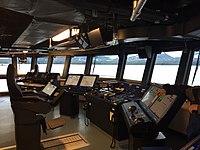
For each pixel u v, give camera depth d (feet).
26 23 11.49
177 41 14.85
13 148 10.51
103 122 12.87
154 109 7.64
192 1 9.33
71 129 13.56
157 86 9.01
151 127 6.66
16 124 8.70
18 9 7.75
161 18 9.85
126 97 12.00
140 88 13.42
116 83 16.70
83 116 17.03
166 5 9.85
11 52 26.63
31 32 13.35
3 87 28.66
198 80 14.01
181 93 6.59
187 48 14.15
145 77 18.06
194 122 5.13
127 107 9.16
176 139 12.05
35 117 8.76
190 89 5.65
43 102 8.61
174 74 15.76
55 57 28.68
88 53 23.88
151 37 11.96
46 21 9.90
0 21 11.19
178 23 10.86
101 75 24.34
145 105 8.92
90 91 15.48
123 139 11.18
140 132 6.82
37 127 8.88
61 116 17.02
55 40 19.92
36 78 23.13
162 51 16.69
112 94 13.10
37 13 8.35
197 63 13.89
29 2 6.94
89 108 15.10
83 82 17.47
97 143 11.20
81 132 12.98
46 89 10.55
